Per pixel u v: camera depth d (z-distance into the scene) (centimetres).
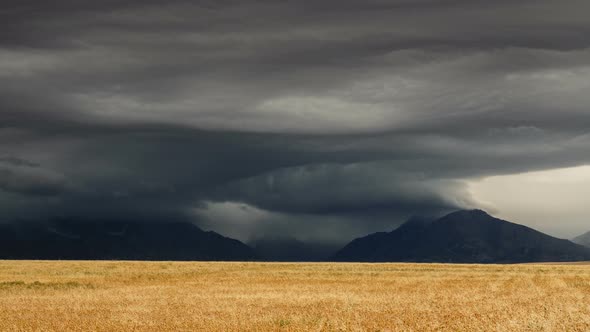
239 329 3212
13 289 5728
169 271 8781
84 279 7125
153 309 4084
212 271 8806
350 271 9075
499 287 6009
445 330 3139
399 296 4953
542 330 3136
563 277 7656
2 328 3319
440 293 5259
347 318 3547
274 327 3256
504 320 3419
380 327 3241
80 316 3772
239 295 5131
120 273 8238
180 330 3200
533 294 5191
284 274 8225
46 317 3734
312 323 3391
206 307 4191
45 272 8431
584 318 3475
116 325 3391
